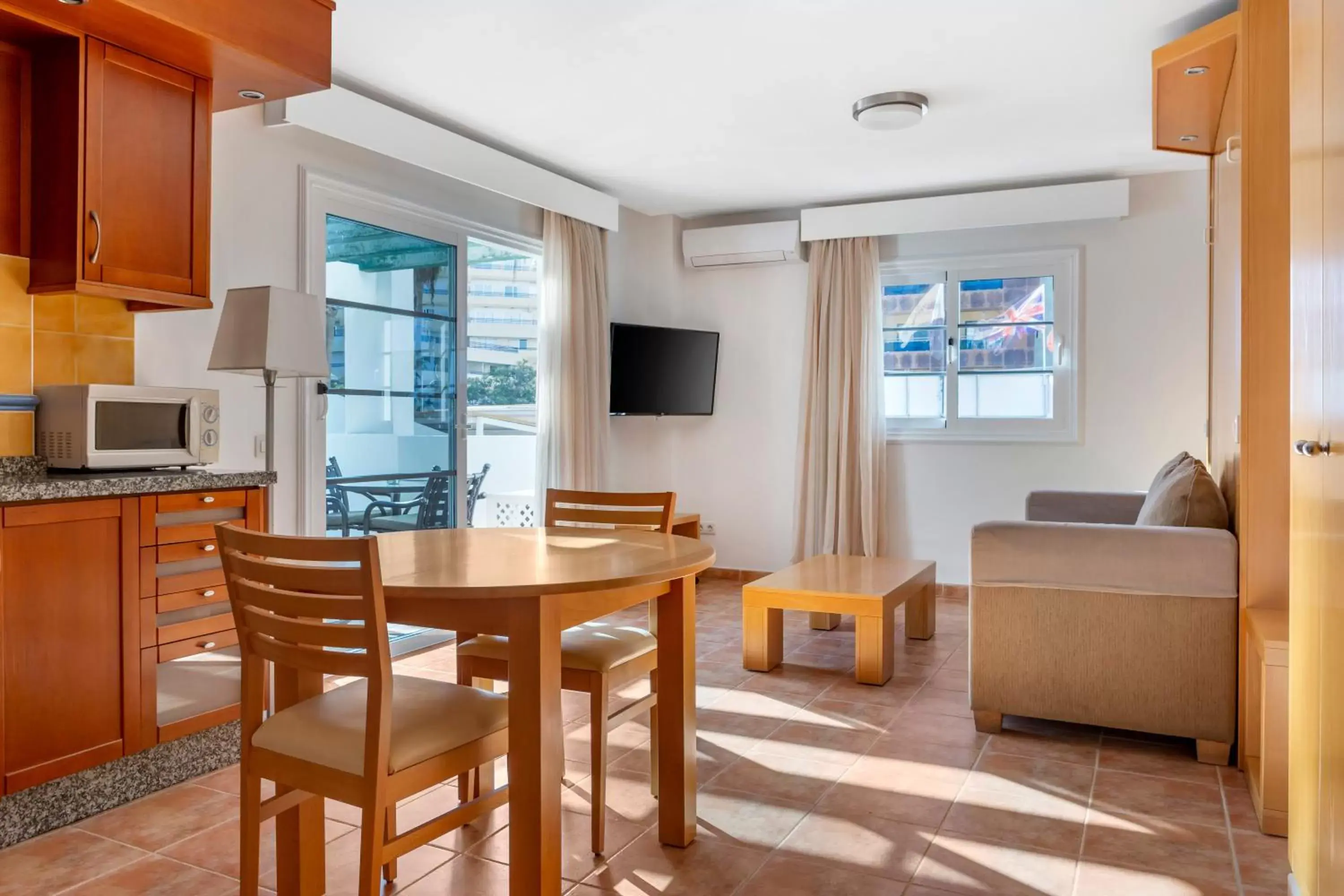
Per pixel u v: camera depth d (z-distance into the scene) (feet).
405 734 5.83
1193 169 17.43
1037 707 10.52
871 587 13.50
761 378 21.17
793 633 16.31
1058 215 17.62
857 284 19.66
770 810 8.69
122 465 9.52
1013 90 13.28
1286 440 9.38
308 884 6.82
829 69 12.51
